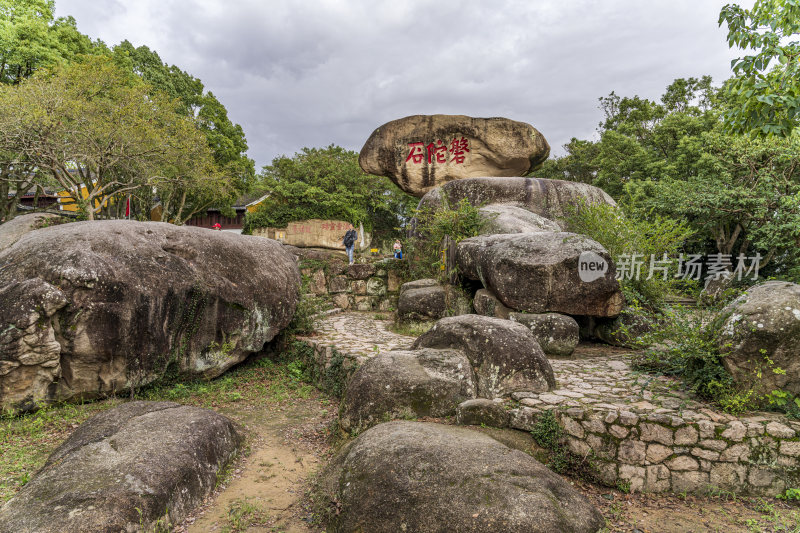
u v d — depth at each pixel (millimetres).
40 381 4711
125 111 14219
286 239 22812
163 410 4367
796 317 3580
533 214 9703
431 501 2816
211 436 4074
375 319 10125
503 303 6531
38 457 3904
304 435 4980
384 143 13914
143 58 20391
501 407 3969
